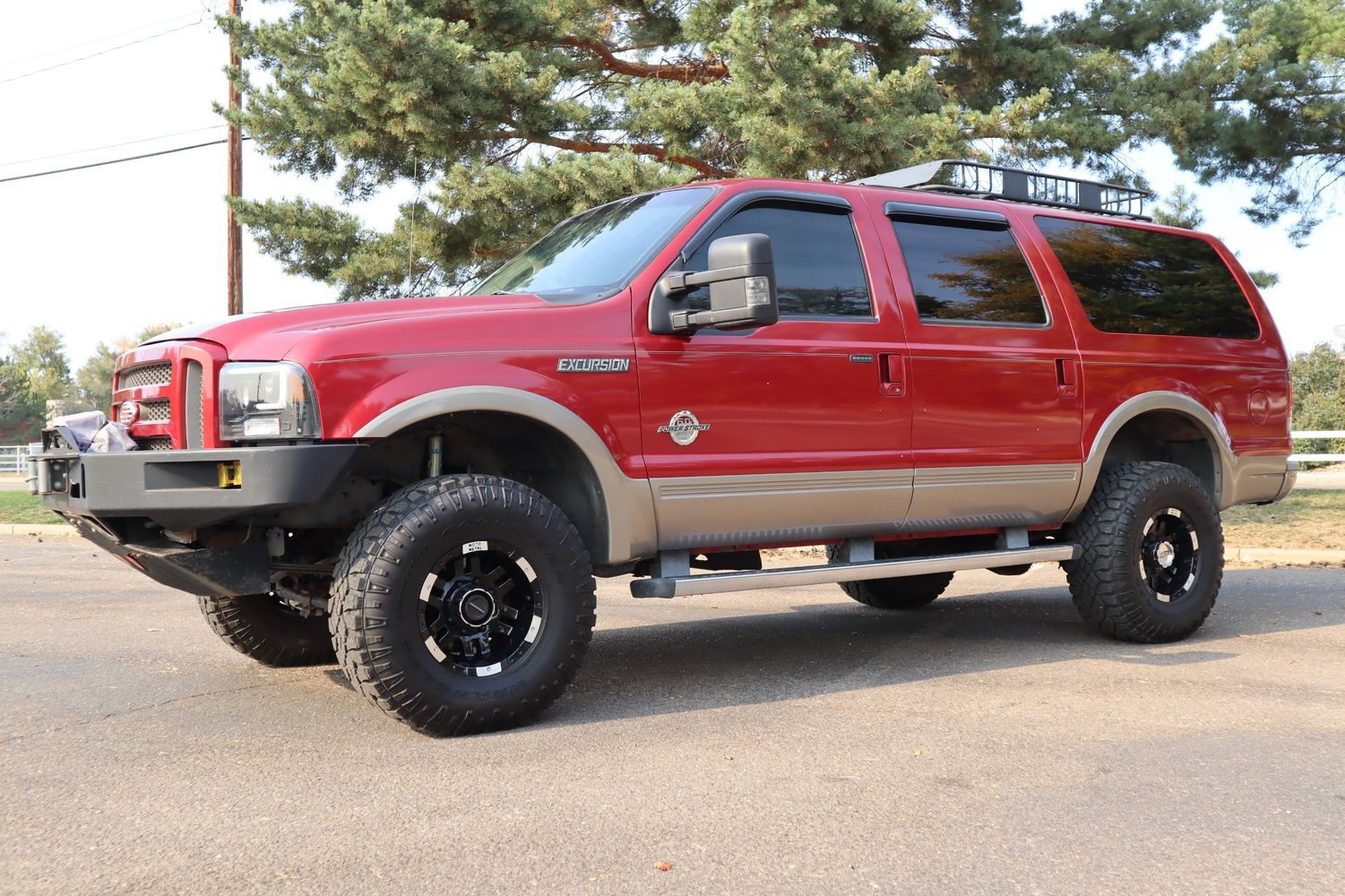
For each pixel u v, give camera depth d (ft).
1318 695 15.06
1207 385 20.08
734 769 11.79
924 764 11.91
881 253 16.81
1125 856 9.34
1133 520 18.45
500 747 12.70
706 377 14.85
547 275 16.15
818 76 44.55
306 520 14.01
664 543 14.80
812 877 8.90
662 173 44.29
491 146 51.49
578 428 13.83
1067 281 18.79
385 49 45.03
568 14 54.03
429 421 13.79
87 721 14.03
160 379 13.91
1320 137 66.90
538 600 13.60
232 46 54.54
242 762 12.14
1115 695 15.11
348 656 12.76
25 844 9.70
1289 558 31.50
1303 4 66.90
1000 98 62.75
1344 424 82.84
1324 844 9.61
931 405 16.75
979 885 8.74
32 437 279.69
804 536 15.94
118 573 31.78
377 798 10.87
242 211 53.98
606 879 8.87
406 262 53.01
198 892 8.64
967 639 19.75
